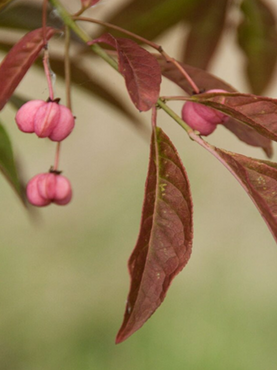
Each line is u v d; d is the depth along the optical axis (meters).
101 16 0.38
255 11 0.38
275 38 0.39
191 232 0.30
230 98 0.30
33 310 0.94
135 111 0.39
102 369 0.86
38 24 0.37
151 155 0.30
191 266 1.00
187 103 0.33
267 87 0.39
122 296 0.98
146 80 0.30
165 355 0.87
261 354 0.85
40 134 0.32
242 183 0.30
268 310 0.92
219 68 0.86
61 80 0.38
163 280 0.30
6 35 0.39
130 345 0.88
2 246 1.01
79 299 0.96
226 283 0.98
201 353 0.86
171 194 0.30
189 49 0.39
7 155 0.35
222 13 0.38
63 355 0.88
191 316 0.91
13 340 0.90
